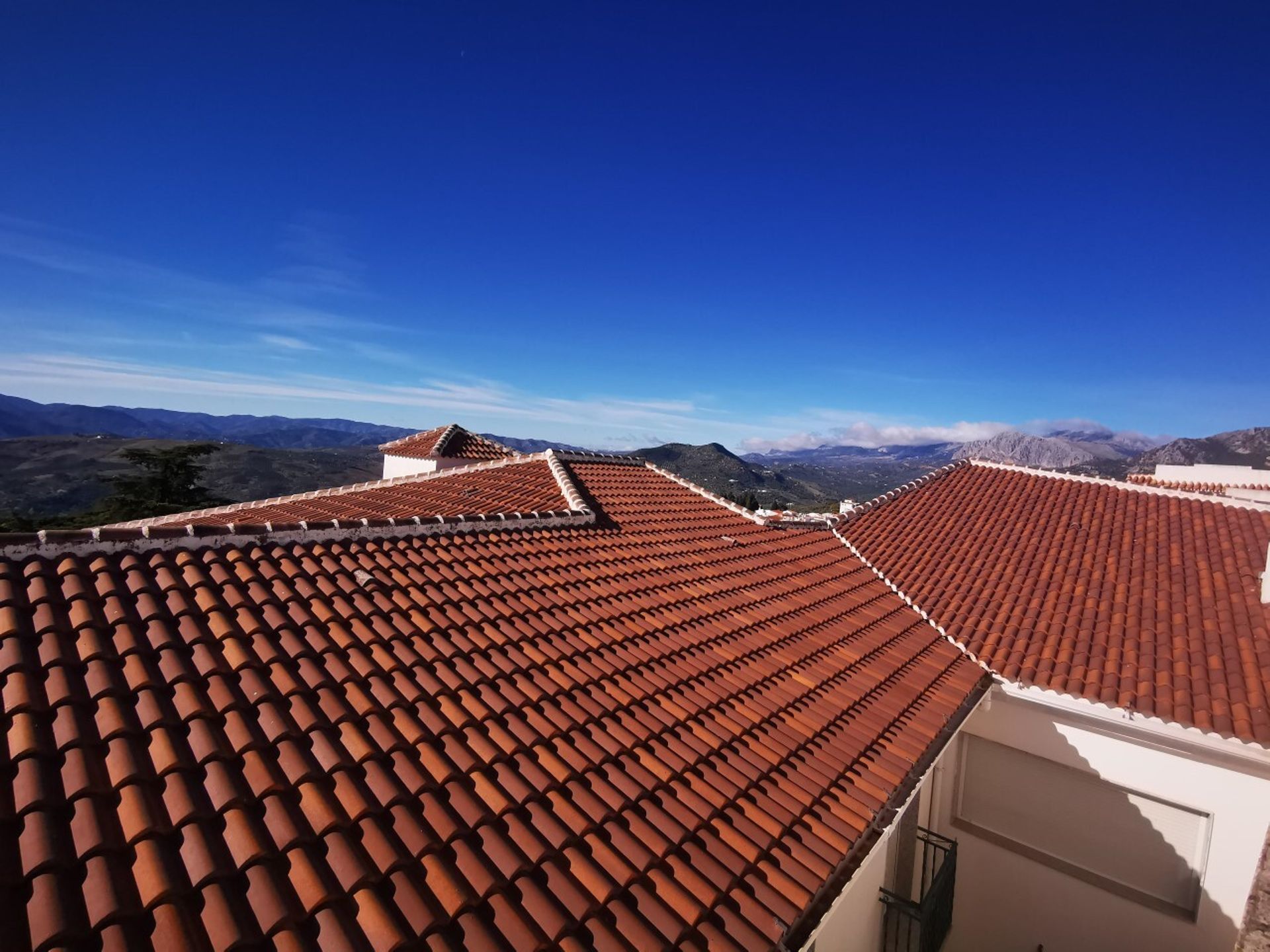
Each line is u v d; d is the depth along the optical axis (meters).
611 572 8.24
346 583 5.96
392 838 3.70
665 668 6.54
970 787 9.17
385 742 4.34
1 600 4.33
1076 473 14.83
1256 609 9.34
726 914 4.08
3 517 33.00
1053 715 8.43
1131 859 8.02
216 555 5.60
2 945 2.65
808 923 4.43
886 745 6.56
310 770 3.89
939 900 7.29
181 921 2.92
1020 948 8.61
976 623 9.92
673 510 11.85
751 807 5.07
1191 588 10.08
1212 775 7.45
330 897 3.23
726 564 9.82
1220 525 11.86
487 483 11.52
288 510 12.12
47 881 2.89
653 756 5.23
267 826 3.50
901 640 9.12
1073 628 9.48
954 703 7.76
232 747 3.88
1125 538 11.86
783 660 7.44
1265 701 7.57
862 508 14.09
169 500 41.34
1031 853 8.60
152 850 3.16
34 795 3.21
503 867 3.80
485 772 4.46
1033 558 11.64
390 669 5.05
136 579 4.94
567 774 4.71
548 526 8.92
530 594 7.01
